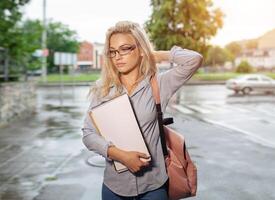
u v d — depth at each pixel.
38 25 18.52
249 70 49.44
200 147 8.93
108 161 2.32
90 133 2.28
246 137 10.34
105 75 2.32
